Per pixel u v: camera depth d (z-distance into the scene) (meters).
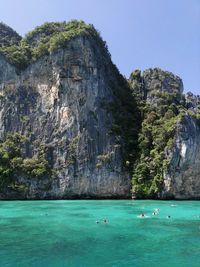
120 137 98.25
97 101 102.06
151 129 100.06
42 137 97.69
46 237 36.12
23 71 105.75
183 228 41.88
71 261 27.67
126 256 29.20
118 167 93.19
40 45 107.44
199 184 91.31
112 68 118.50
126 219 48.94
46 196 89.06
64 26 116.19
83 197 90.75
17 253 29.80
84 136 95.56
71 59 103.19
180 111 102.12
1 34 117.62
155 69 117.50
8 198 87.56
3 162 90.62
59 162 92.62
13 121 100.31
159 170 89.81
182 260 28.23
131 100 114.00
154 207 66.19
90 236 36.81
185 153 89.25
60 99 100.25
